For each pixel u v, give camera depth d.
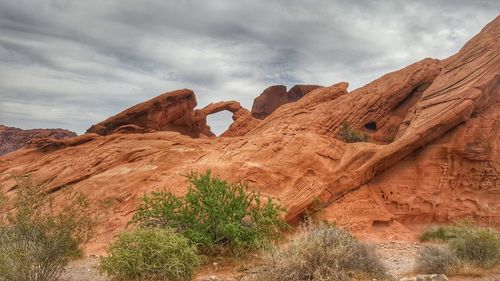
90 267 10.61
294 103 30.86
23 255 6.85
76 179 23.56
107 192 21.38
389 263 12.54
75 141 29.41
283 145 23.45
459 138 23.72
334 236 8.57
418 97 29.30
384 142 28.00
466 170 23.41
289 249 8.20
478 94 24.00
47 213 8.16
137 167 23.19
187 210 12.08
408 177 23.59
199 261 8.70
